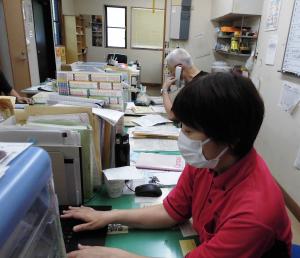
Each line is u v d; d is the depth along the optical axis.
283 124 2.54
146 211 0.85
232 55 4.26
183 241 0.79
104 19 7.39
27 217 0.39
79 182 0.88
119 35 7.55
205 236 0.73
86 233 0.79
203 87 0.56
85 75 1.44
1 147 0.45
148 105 2.45
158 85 7.85
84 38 7.48
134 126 1.79
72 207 0.87
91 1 7.21
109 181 0.96
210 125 0.56
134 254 0.70
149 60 7.71
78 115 0.96
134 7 7.26
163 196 1.01
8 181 0.36
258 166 0.64
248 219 0.56
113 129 1.09
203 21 4.59
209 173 0.73
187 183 0.84
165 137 1.58
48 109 0.97
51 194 0.49
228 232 0.58
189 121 0.59
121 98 1.43
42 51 5.40
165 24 4.66
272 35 2.85
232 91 0.55
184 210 0.85
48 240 0.49
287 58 2.45
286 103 2.48
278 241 0.60
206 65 4.77
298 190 2.25
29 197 0.38
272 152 2.76
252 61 3.36
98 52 7.68
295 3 2.34
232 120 0.55
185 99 0.58
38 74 4.98
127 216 0.83
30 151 0.45
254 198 0.58
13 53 4.20
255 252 0.57
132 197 1.00
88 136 0.89
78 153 0.83
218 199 0.68
